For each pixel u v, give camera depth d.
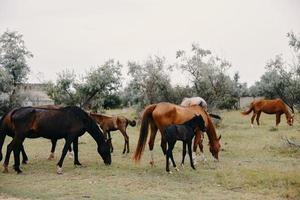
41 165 12.20
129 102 38.69
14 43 28.30
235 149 15.11
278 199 8.17
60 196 8.38
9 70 27.86
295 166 11.62
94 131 11.95
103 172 11.01
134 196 8.31
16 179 10.12
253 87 45.03
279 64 32.59
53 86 27.55
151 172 10.98
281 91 33.59
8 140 20.17
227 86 26.47
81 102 27.72
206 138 19.06
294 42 25.19
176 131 10.86
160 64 27.23
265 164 12.03
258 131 20.73
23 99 27.94
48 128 11.02
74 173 10.91
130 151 15.27
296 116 29.56
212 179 9.99
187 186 9.30
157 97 26.83
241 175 10.10
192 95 26.39
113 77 27.56
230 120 28.98
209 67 26.20
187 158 13.30
